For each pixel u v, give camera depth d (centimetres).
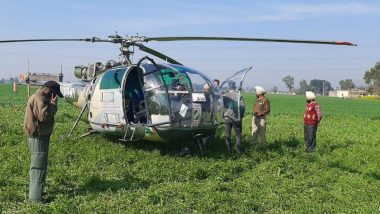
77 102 1484
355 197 978
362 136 2034
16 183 909
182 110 1129
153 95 1138
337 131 2197
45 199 840
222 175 1068
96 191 897
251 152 1284
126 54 1293
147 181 985
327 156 1391
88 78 1448
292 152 1356
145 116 1202
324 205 886
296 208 859
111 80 1246
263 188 998
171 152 1248
